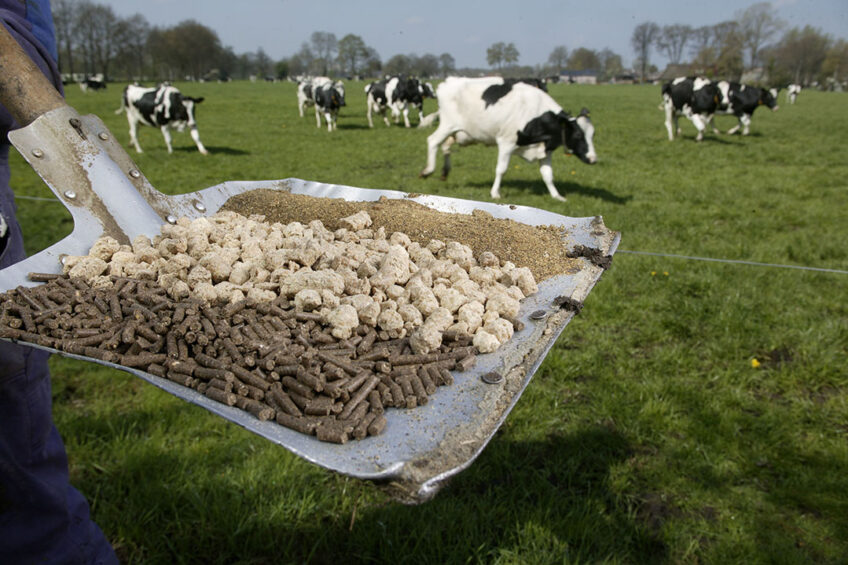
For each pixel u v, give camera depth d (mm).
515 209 2912
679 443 3123
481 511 2621
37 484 1920
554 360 3881
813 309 4707
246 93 41656
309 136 16844
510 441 3129
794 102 34281
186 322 1621
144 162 11922
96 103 28031
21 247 2127
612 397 3488
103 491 2713
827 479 2830
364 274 2057
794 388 3658
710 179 10055
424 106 29234
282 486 2758
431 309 1800
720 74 65188
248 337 1611
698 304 4730
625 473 2900
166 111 12688
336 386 1347
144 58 86750
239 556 2422
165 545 2475
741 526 2576
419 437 1208
